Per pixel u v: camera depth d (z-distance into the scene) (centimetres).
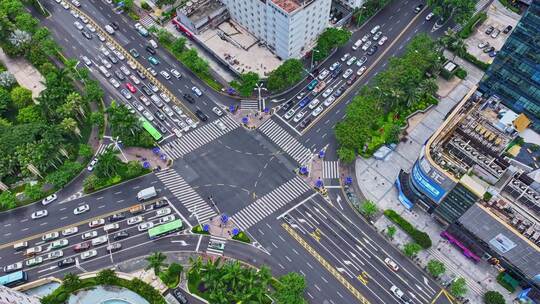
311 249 15250
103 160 16225
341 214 15962
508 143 13700
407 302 14138
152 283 14600
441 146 14112
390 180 16650
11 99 18600
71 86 18588
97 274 14550
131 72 19988
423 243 14925
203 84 19525
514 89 14100
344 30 19762
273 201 16312
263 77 19050
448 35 19088
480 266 14750
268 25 18750
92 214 16100
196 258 15125
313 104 18625
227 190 16612
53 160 16688
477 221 13475
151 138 17400
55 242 15400
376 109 17438
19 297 12712
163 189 16675
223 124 18300
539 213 12738
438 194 14138
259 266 14925
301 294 14075
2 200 15800
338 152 16675
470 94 14775
